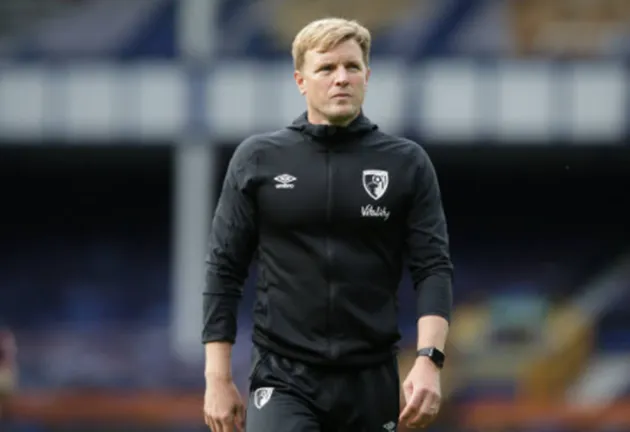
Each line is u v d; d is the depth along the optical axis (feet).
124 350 294.87
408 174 54.39
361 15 310.65
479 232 346.74
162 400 285.23
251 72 307.37
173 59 308.19
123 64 307.99
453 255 341.82
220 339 54.39
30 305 331.16
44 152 328.70
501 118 305.73
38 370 289.53
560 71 304.91
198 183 308.81
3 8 310.24
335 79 53.52
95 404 285.02
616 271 335.26
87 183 354.33
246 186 54.39
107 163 346.33
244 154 54.85
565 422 284.00
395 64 307.37
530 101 305.73
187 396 286.25
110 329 305.94
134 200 355.97
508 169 347.15
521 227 346.95
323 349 53.57
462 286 331.77
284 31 309.63
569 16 305.94
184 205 309.42
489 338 305.32
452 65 306.55
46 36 309.83
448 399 284.20
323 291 53.72
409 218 54.60
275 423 53.11
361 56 54.13
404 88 306.76
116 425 284.20
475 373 294.46
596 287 328.49
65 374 289.53
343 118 53.83
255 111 306.96
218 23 309.01
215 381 53.83
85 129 308.19
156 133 307.99
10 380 87.35
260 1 310.04
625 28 304.91
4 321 326.24
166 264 342.23
